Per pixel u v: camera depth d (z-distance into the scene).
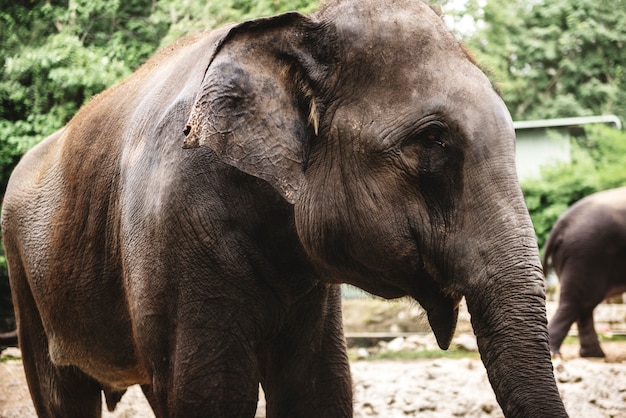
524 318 3.41
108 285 4.74
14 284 5.81
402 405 9.38
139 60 16.02
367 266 3.87
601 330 16.77
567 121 23.83
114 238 4.66
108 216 4.73
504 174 3.58
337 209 3.85
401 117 3.73
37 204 5.44
